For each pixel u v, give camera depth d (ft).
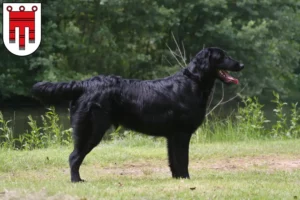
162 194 27.12
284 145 49.49
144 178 33.83
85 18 108.58
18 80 97.91
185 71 32.45
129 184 30.53
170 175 35.40
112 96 31.22
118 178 33.94
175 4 108.78
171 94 31.89
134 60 106.22
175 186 29.27
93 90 31.01
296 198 27.04
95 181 31.91
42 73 97.30
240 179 32.81
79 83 31.22
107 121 31.14
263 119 60.49
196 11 110.42
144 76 109.29
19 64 97.76
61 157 41.75
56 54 103.81
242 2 109.60
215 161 42.42
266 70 116.78
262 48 111.86
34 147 53.47
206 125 56.85
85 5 104.06
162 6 104.06
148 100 31.60
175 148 32.42
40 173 36.65
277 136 57.26
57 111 91.15
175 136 32.35
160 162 41.83
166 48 113.29
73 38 101.71
